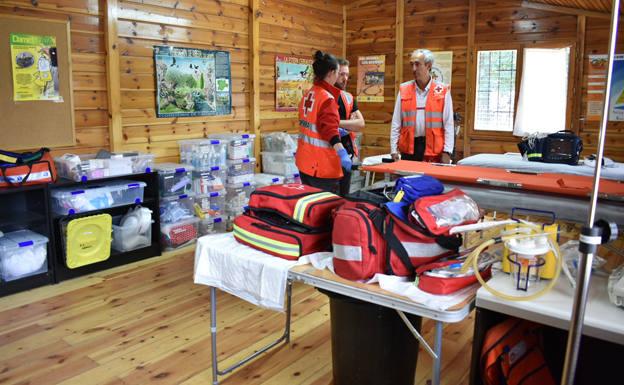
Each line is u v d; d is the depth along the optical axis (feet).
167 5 15.48
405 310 5.59
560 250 5.81
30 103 12.80
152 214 14.28
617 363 6.01
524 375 5.51
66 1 13.23
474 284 5.90
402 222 6.21
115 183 13.44
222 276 7.39
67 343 9.43
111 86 14.19
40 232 12.41
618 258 6.61
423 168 11.53
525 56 18.34
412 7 20.54
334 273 6.40
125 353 9.07
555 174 10.55
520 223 5.87
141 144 15.31
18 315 10.57
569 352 3.95
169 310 10.89
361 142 22.52
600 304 4.99
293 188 7.68
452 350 9.18
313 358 8.93
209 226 16.01
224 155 16.24
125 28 14.51
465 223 6.51
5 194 12.34
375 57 21.77
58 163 12.88
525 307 4.98
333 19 21.85
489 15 18.88
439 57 20.13
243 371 8.48
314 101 11.73
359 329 6.81
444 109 13.88
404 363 7.01
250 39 18.19
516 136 18.92
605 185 9.11
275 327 10.12
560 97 18.10
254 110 18.54
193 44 16.40
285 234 6.98
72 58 13.50
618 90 16.94
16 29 12.37
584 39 17.22
